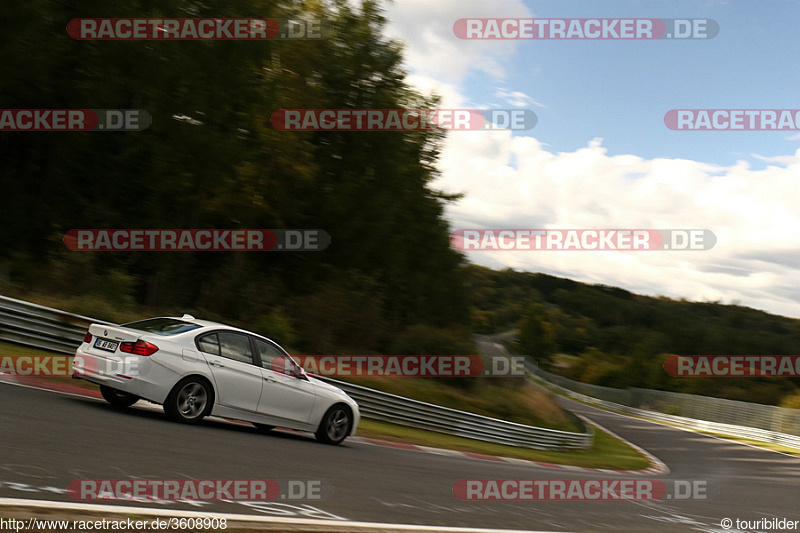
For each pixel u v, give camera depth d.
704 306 107.75
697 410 50.16
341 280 25.59
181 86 22.08
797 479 19.66
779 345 96.88
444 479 9.03
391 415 16.77
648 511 8.80
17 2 18.53
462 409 20.83
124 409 9.30
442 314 34.03
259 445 8.59
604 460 20.52
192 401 9.05
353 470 8.17
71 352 13.55
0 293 14.66
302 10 27.09
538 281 146.62
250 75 23.98
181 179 22.42
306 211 27.28
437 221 35.19
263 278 25.55
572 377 111.00
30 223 22.03
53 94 21.44
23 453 5.48
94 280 18.48
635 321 131.75
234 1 23.06
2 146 22.55
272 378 9.81
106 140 22.73
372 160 28.80
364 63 28.28
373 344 23.98
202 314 21.44
